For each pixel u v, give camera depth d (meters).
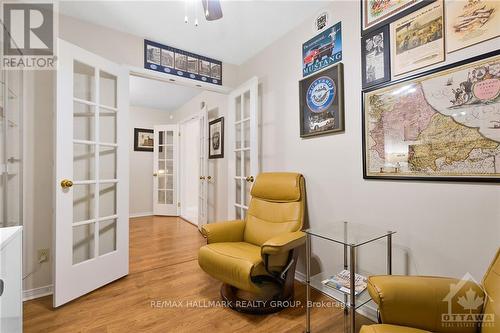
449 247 1.37
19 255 1.05
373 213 1.72
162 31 2.41
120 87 2.29
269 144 2.66
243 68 3.09
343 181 1.93
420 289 1.00
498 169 1.20
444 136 1.38
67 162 1.85
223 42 2.63
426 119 1.45
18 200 1.89
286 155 2.45
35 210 1.97
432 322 0.97
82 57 1.97
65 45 1.84
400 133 1.57
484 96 1.24
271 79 2.64
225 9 2.08
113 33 2.36
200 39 2.57
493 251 1.22
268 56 2.68
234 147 3.04
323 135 2.09
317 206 2.14
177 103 5.20
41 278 1.99
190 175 5.74
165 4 2.02
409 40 1.53
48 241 2.02
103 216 2.21
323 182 2.09
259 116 2.80
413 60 1.51
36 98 1.98
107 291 2.04
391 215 1.62
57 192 1.78
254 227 2.20
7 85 1.78
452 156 1.35
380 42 1.67
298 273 2.31
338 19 1.96
